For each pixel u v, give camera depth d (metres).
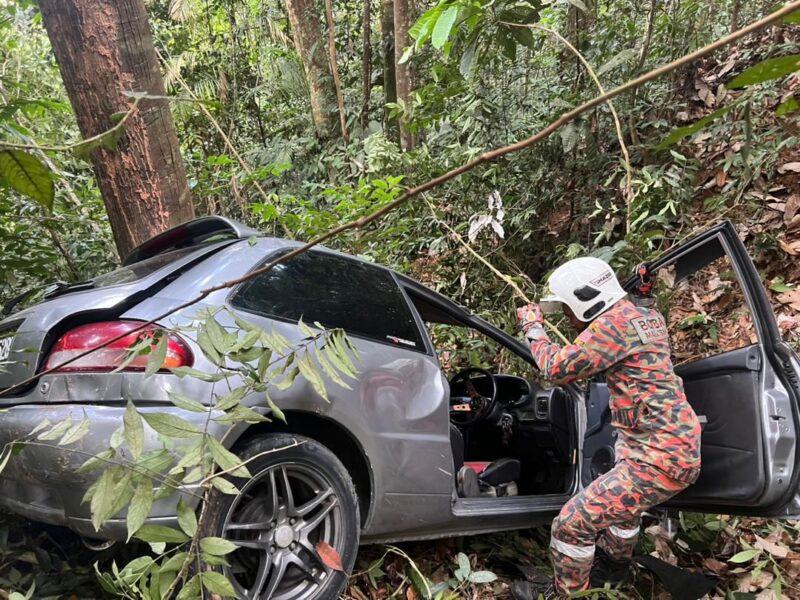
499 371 4.68
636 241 4.04
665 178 4.36
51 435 1.49
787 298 4.58
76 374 1.98
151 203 3.41
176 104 6.07
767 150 4.76
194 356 2.01
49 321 2.09
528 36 3.29
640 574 2.87
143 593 1.47
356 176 5.92
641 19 5.83
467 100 5.00
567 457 3.25
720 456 2.58
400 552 2.50
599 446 3.03
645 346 2.46
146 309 2.08
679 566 2.94
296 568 2.24
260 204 4.10
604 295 2.53
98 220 5.02
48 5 3.17
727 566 2.90
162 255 2.67
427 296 3.04
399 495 2.49
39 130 4.80
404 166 5.09
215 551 1.46
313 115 6.92
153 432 1.87
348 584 2.59
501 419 3.44
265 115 7.96
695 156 5.27
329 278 2.62
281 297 2.38
